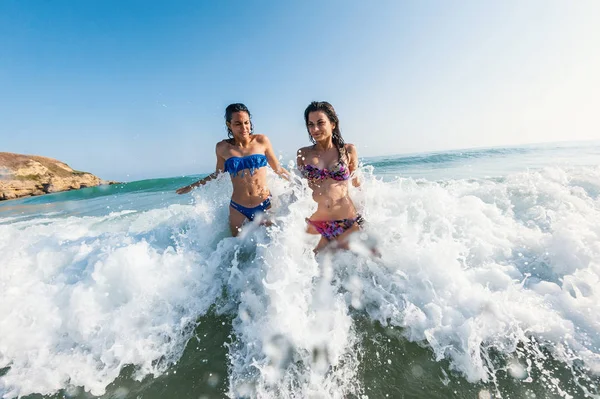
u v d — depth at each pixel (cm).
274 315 206
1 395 172
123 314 218
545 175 476
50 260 279
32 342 205
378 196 349
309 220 292
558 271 228
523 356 166
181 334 207
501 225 302
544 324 179
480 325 182
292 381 166
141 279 239
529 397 147
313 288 233
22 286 245
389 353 178
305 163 309
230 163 335
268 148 359
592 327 175
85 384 175
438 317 191
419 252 243
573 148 1564
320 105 296
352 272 249
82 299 224
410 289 220
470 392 152
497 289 212
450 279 217
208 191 387
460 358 169
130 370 183
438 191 361
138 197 1023
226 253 289
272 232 271
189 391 166
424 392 155
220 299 238
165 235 343
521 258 249
